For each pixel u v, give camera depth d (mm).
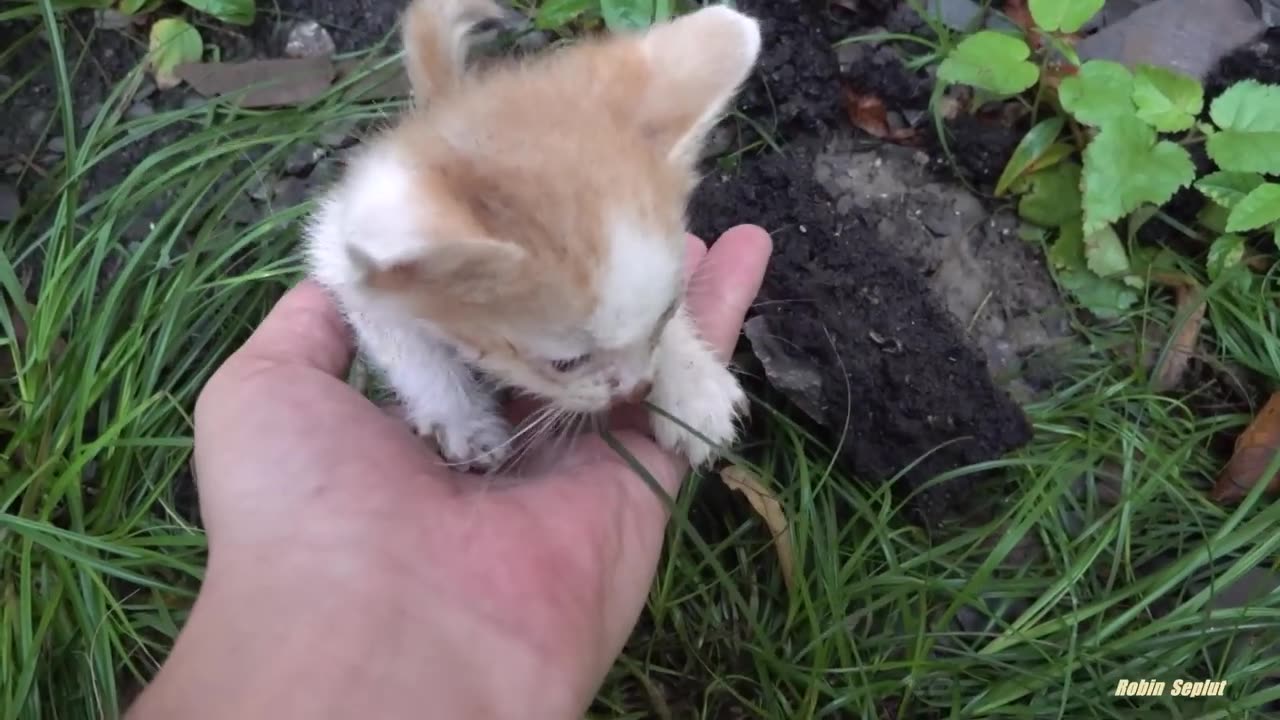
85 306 302
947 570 296
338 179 307
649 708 284
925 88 363
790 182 333
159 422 300
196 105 345
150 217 337
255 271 307
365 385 293
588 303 208
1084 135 347
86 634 266
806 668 278
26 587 266
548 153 206
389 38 369
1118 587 301
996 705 276
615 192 206
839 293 311
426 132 215
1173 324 336
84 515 287
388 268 184
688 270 271
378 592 198
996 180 353
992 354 333
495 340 223
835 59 362
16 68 363
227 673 183
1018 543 306
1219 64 364
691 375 262
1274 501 308
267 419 222
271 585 197
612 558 230
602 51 232
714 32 226
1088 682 281
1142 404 322
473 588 205
